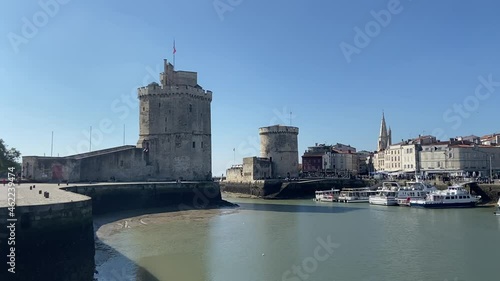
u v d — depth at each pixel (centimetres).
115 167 7975
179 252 3616
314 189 10919
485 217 5969
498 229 4819
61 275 2595
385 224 5291
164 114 8794
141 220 5566
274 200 10050
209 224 5297
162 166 8694
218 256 3472
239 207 7862
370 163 17300
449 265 3177
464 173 11094
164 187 7212
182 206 7419
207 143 9206
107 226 4947
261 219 5859
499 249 3712
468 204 7538
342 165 15975
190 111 8900
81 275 2820
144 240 4131
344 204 8575
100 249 3706
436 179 9862
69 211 2702
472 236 4356
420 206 7612
